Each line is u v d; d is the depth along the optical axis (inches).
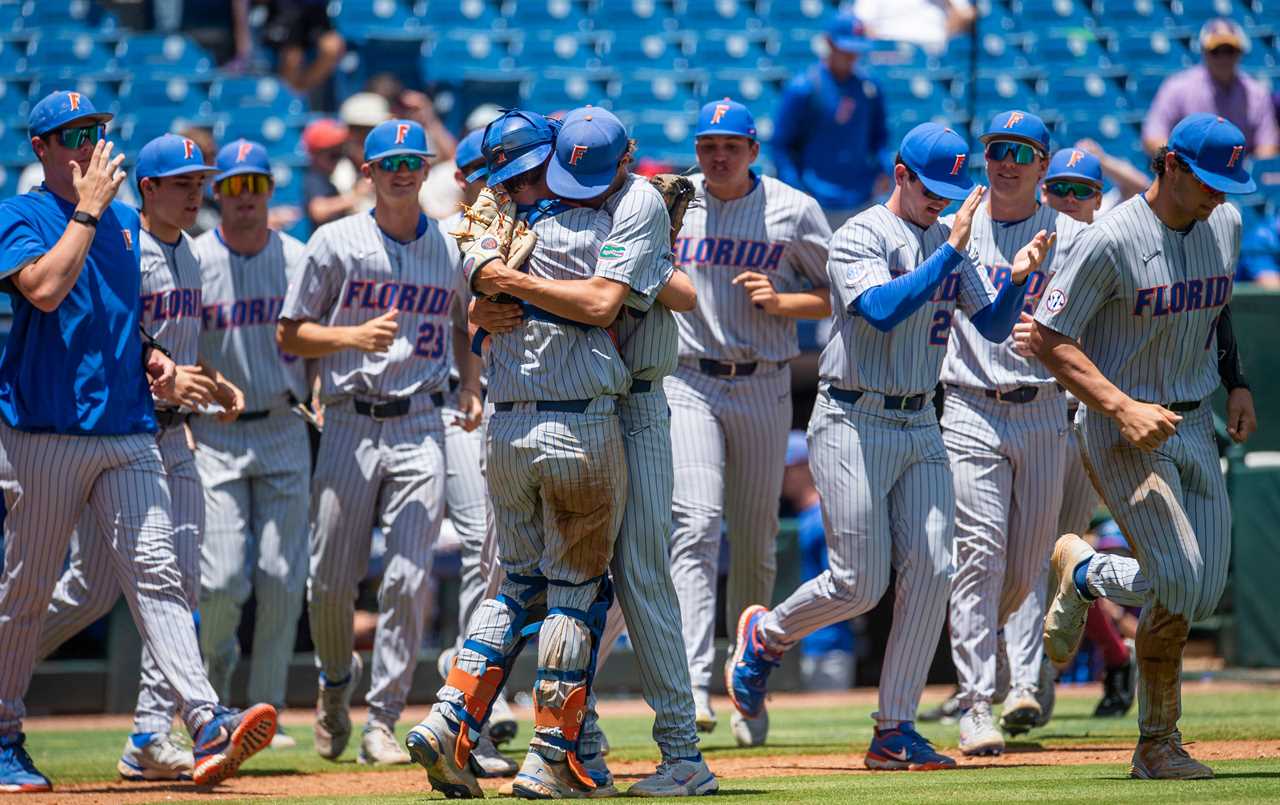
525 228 625.6
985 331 760.3
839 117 1549.0
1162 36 2064.5
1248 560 1411.2
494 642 631.2
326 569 909.8
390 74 2025.1
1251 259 1617.9
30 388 731.4
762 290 912.9
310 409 1041.5
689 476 936.3
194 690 742.5
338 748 935.7
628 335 633.6
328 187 1499.8
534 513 638.5
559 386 610.5
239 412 910.4
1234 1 2103.8
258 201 999.0
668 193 645.3
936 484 772.6
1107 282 647.1
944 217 810.8
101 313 741.9
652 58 2054.6
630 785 689.6
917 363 760.3
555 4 2089.1
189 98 1956.2
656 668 636.7
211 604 995.3
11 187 1929.1
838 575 777.6
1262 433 1445.6
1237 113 1704.0
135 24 2159.2
